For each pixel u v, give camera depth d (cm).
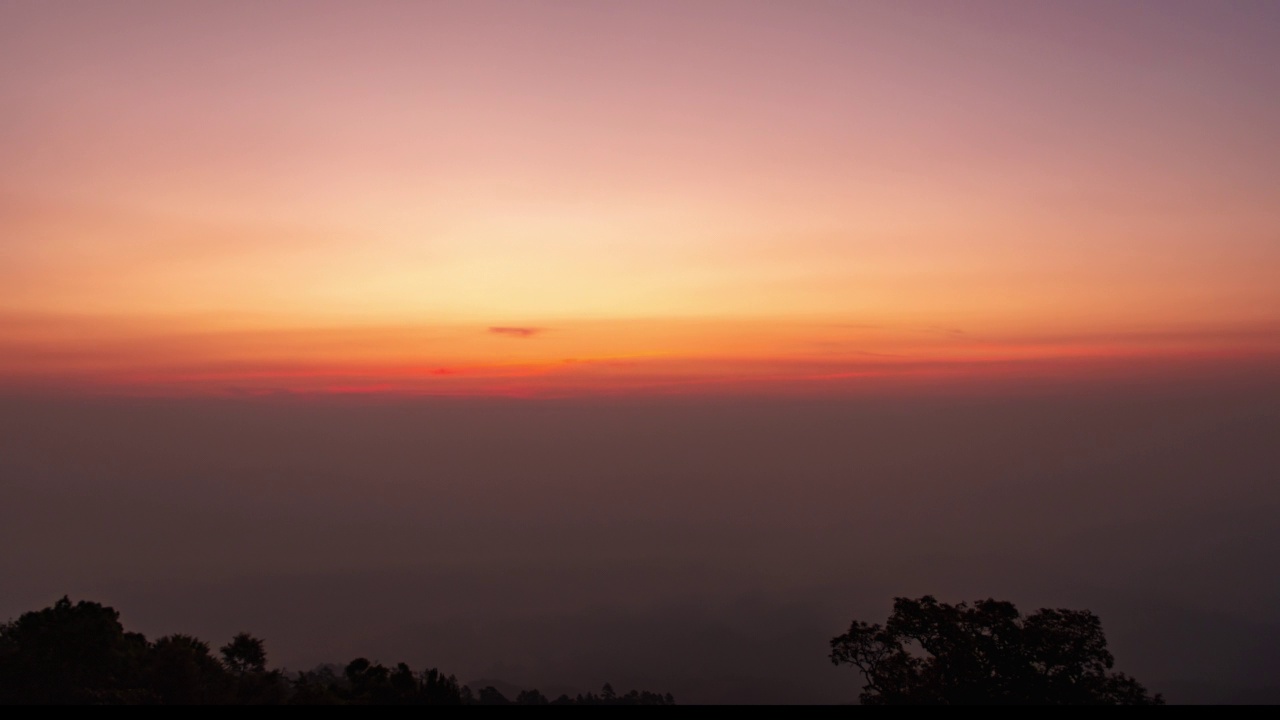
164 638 2061
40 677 1816
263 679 2047
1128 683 2219
